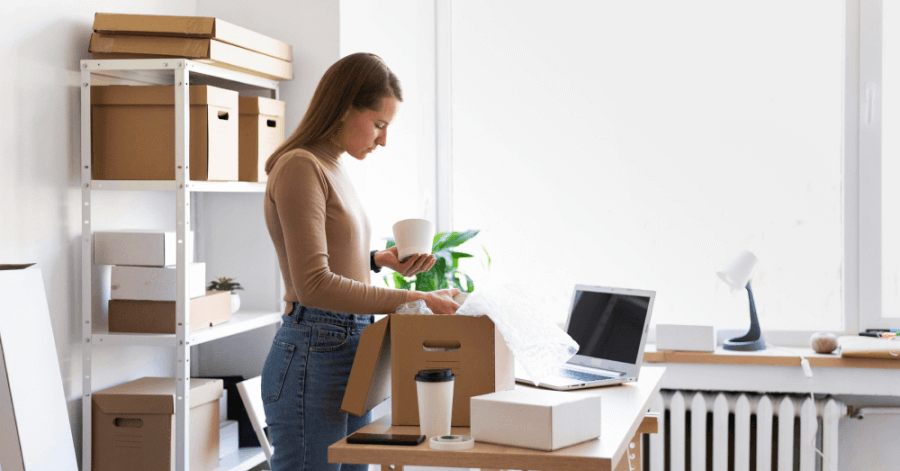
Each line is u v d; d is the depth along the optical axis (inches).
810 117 116.9
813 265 117.2
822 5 116.0
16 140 76.2
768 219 118.6
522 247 128.8
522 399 51.7
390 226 115.9
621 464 79.9
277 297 104.0
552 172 127.3
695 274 121.5
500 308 57.4
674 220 122.2
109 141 82.3
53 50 80.7
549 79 127.2
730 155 119.8
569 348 63.4
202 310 85.5
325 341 61.8
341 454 52.0
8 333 66.9
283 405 62.2
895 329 113.6
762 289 118.9
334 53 101.3
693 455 109.1
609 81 124.5
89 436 80.7
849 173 115.0
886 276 115.4
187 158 80.3
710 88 120.3
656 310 123.0
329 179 61.1
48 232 80.2
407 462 51.1
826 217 116.6
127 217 93.0
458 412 57.1
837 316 116.6
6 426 66.2
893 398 112.1
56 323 81.2
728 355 107.0
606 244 125.2
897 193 114.7
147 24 81.0
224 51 84.0
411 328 57.1
